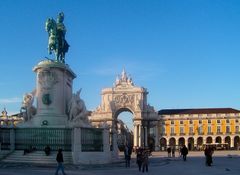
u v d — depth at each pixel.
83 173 11.00
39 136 13.86
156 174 11.50
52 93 14.81
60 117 14.68
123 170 12.46
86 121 15.23
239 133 62.12
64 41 16.06
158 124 64.75
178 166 15.27
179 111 65.81
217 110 64.56
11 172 10.69
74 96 15.09
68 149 13.61
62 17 16.09
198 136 63.34
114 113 60.00
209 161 15.66
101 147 14.24
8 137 14.08
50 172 10.95
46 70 14.86
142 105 60.38
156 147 58.38
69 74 15.70
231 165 16.06
